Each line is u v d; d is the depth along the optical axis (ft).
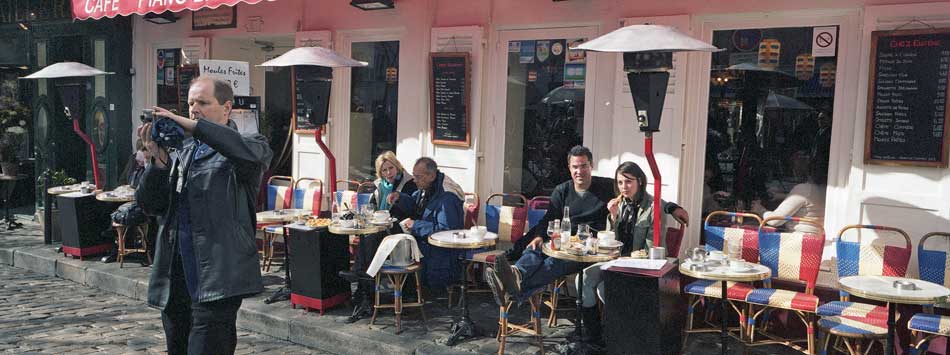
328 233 19.89
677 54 19.66
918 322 14.14
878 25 17.22
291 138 30.09
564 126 22.48
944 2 16.47
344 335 18.06
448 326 18.81
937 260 15.94
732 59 19.75
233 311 11.40
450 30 23.54
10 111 36.99
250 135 11.41
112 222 25.77
